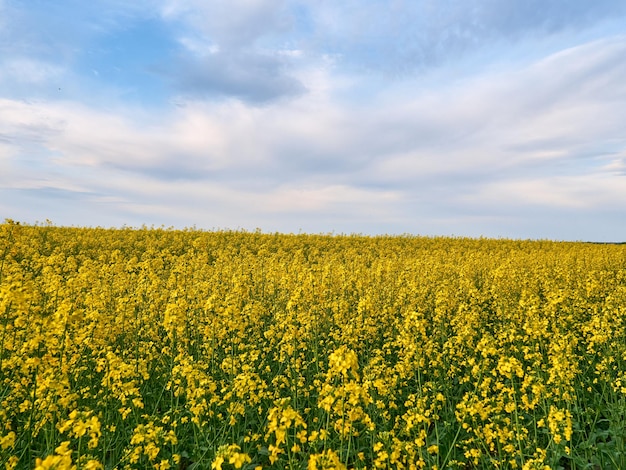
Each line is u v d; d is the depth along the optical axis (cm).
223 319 841
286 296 1294
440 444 661
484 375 822
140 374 769
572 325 1059
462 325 1012
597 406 723
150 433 532
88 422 446
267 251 2505
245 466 601
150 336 973
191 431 690
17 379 704
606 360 822
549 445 607
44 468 336
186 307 862
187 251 2548
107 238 2709
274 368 936
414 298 1334
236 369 783
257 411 720
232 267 1688
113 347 938
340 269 1375
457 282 1659
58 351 709
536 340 923
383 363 785
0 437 545
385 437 529
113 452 614
